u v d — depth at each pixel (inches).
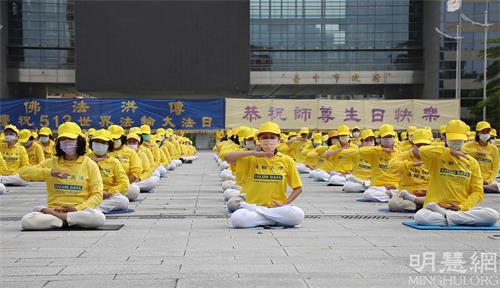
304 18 2596.0
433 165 397.4
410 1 2591.0
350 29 2598.4
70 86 2709.2
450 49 2361.0
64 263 271.7
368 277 244.4
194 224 403.2
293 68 2600.9
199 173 1045.8
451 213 386.0
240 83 2203.5
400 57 2610.7
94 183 382.0
